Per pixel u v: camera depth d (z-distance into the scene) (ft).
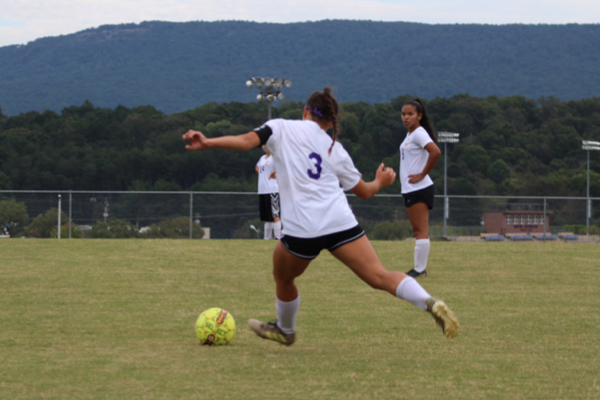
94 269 52.54
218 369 25.82
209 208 126.21
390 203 125.90
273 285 46.01
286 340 29.43
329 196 25.85
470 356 28.32
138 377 24.66
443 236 126.31
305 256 26.21
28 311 36.78
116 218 120.37
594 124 372.38
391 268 55.72
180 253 63.52
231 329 29.91
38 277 48.44
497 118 362.74
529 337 31.94
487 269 55.57
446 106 369.30
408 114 49.70
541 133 354.54
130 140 321.32
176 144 311.47
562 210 131.13
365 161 314.76
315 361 27.14
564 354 28.86
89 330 32.40
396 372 25.71
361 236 25.96
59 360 26.96
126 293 42.52
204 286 45.37
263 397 22.53
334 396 22.71
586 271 54.80
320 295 42.47
